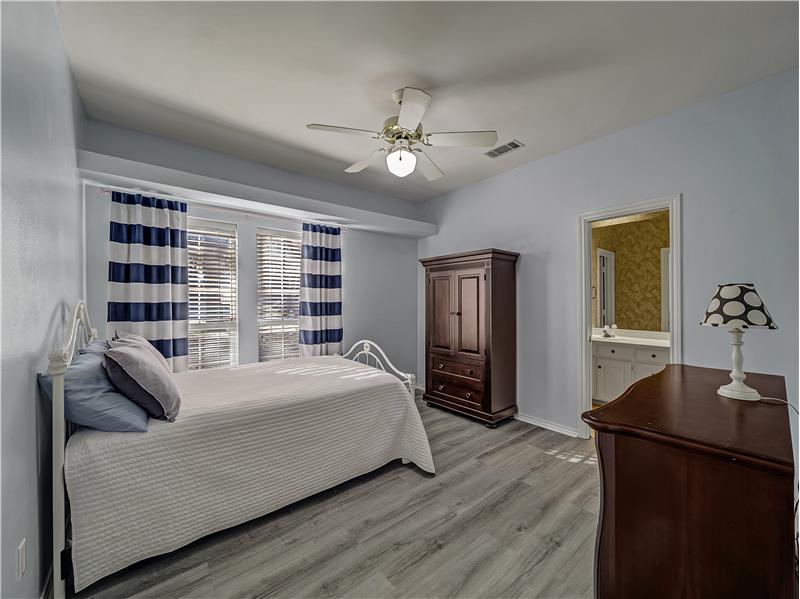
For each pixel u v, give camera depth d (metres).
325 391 2.21
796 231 2.07
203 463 1.72
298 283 3.93
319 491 2.09
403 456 2.52
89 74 2.05
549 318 3.31
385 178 3.84
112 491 1.48
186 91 2.24
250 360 3.56
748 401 1.24
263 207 3.32
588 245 3.06
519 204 3.56
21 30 1.11
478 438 3.06
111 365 1.61
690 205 2.46
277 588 1.48
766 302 2.16
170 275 2.94
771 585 0.79
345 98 2.33
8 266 1.00
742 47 1.88
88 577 1.41
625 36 1.79
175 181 2.69
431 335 3.99
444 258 3.77
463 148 3.13
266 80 2.13
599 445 1.05
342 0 1.54
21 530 1.12
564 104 2.43
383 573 1.56
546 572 1.57
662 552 0.93
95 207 2.69
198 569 1.58
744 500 0.82
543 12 1.63
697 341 2.42
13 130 1.03
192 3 1.54
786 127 2.10
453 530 1.84
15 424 1.07
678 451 0.91
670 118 2.55
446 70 2.04
